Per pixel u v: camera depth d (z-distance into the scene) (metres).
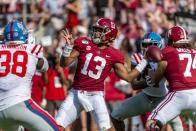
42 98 26.23
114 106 25.67
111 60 17.05
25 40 16.06
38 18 30.78
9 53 15.59
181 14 29.48
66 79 25.42
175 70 16.55
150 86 18.39
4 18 30.19
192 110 16.69
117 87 25.61
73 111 17.33
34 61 15.88
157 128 16.02
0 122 15.48
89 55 17.12
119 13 33.03
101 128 16.78
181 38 17.14
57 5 31.31
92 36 17.42
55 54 25.70
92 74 17.06
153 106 19.73
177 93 16.45
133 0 33.12
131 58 19.81
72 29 30.12
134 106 19.97
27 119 15.15
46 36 28.44
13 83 15.29
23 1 30.20
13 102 15.06
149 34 19.44
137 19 33.03
